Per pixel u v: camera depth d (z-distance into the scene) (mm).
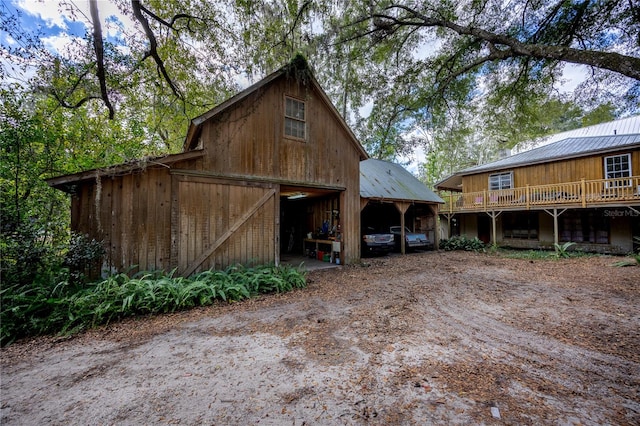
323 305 5117
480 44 6914
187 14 6891
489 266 9461
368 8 6781
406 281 7152
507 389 2475
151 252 5930
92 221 5516
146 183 5949
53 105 6738
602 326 3955
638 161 11078
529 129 8977
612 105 6844
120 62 6359
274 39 6898
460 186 20125
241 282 6004
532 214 14820
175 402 2322
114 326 4066
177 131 14125
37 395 2432
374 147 17672
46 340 3588
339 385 2559
